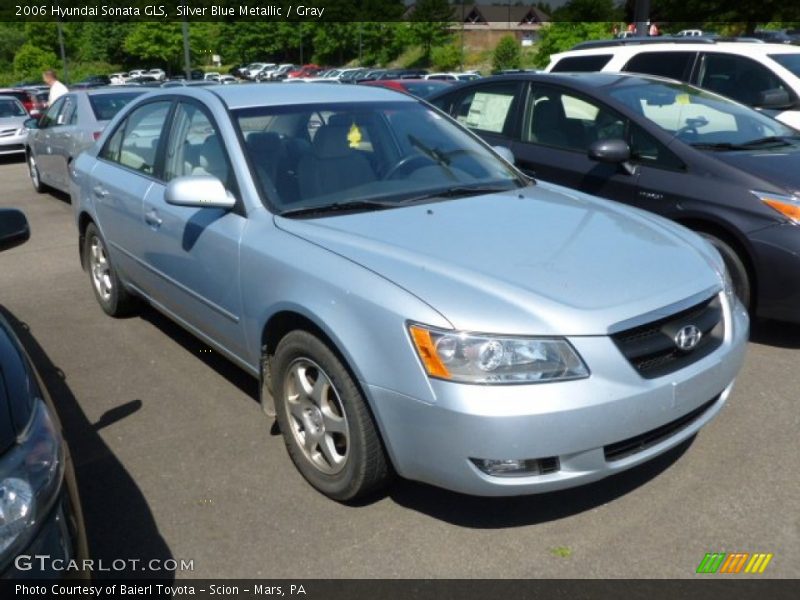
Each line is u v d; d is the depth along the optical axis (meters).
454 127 4.47
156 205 4.19
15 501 1.83
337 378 2.90
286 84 4.43
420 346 2.61
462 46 65.62
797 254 4.30
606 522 2.99
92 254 5.46
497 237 3.17
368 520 3.04
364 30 66.12
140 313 5.50
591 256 3.03
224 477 3.36
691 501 3.11
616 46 8.79
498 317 2.60
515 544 2.88
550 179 5.61
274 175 3.62
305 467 3.24
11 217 3.11
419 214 3.45
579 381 2.57
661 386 2.70
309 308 2.96
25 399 2.08
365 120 4.11
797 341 4.73
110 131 5.20
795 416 3.78
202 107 4.05
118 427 3.83
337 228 3.26
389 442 2.78
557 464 2.64
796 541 2.86
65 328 5.26
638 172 5.03
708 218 4.64
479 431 2.53
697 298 2.91
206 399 4.12
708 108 5.50
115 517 3.10
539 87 5.91
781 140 5.29
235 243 3.47
